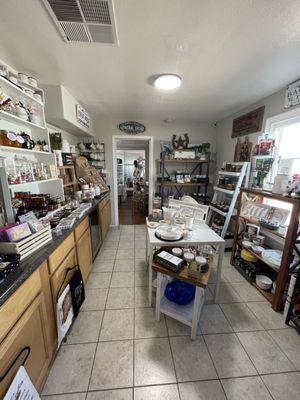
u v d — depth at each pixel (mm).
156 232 1804
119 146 5672
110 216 3967
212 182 4109
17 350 854
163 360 1282
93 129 3582
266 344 1411
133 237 3512
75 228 1701
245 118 2875
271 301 1805
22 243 1049
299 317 1539
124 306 1774
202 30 1194
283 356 1321
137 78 1895
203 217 2072
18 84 1465
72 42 1315
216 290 1798
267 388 1131
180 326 1559
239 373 1210
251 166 2604
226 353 1337
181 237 1733
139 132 3760
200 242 1671
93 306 1772
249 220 2199
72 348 1363
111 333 1486
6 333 791
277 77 1875
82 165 3102
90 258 2252
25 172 1515
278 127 2273
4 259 982
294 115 2002
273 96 2285
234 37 1264
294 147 2113
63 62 1589
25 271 934
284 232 1812
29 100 1637
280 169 1854
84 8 1014
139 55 1489
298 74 1812
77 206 2215
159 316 1627
